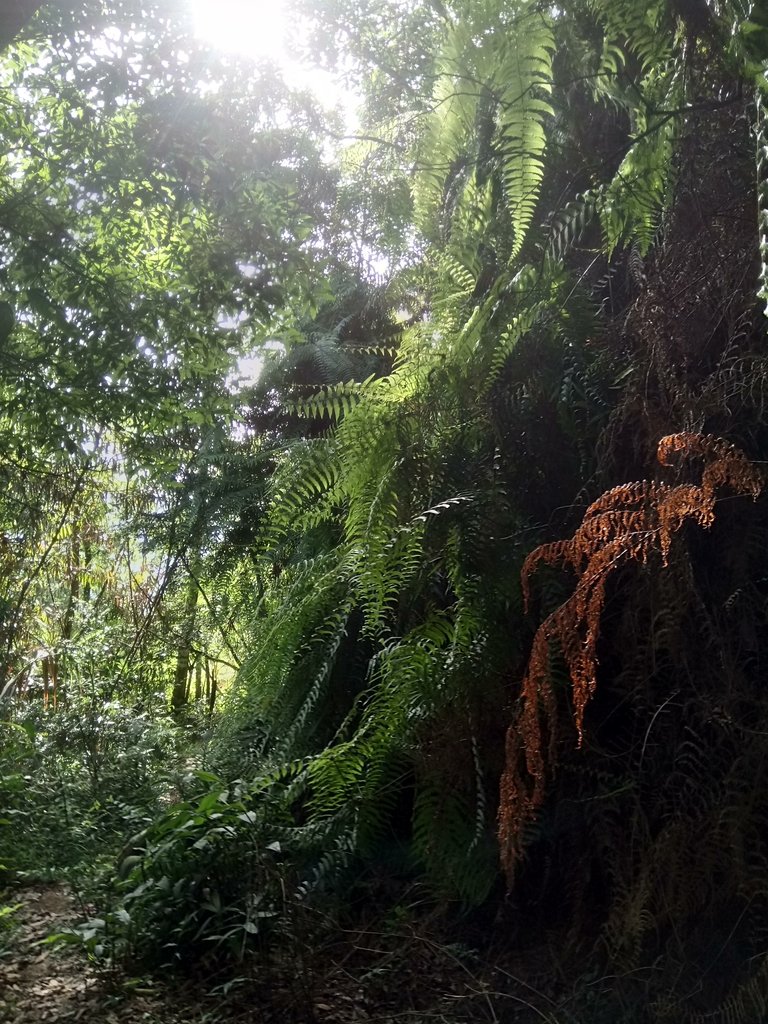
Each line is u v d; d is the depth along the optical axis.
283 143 3.73
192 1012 2.48
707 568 2.35
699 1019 2.09
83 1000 2.57
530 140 2.23
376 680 3.31
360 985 2.54
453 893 2.71
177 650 6.81
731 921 2.20
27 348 4.25
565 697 2.41
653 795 2.31
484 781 2.65
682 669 2.28
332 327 5.02
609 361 2.60
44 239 3.78
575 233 2.65
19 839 4.04
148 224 4.01
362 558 2.86
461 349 2.70
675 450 1.98
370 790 2.90
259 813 3.07
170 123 3.37
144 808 4.34
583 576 1.94
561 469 2.72
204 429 5.59
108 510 6.52
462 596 2.66
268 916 2.73
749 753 2.10
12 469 5.51
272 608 4.15
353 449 2.80
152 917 2.81
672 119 2.14
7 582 6.57
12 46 3.38
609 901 2.44
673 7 1.99
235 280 3.78
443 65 2.49
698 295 2.35
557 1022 2.23
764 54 1.33
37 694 6.54
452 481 2.69
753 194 2.16
